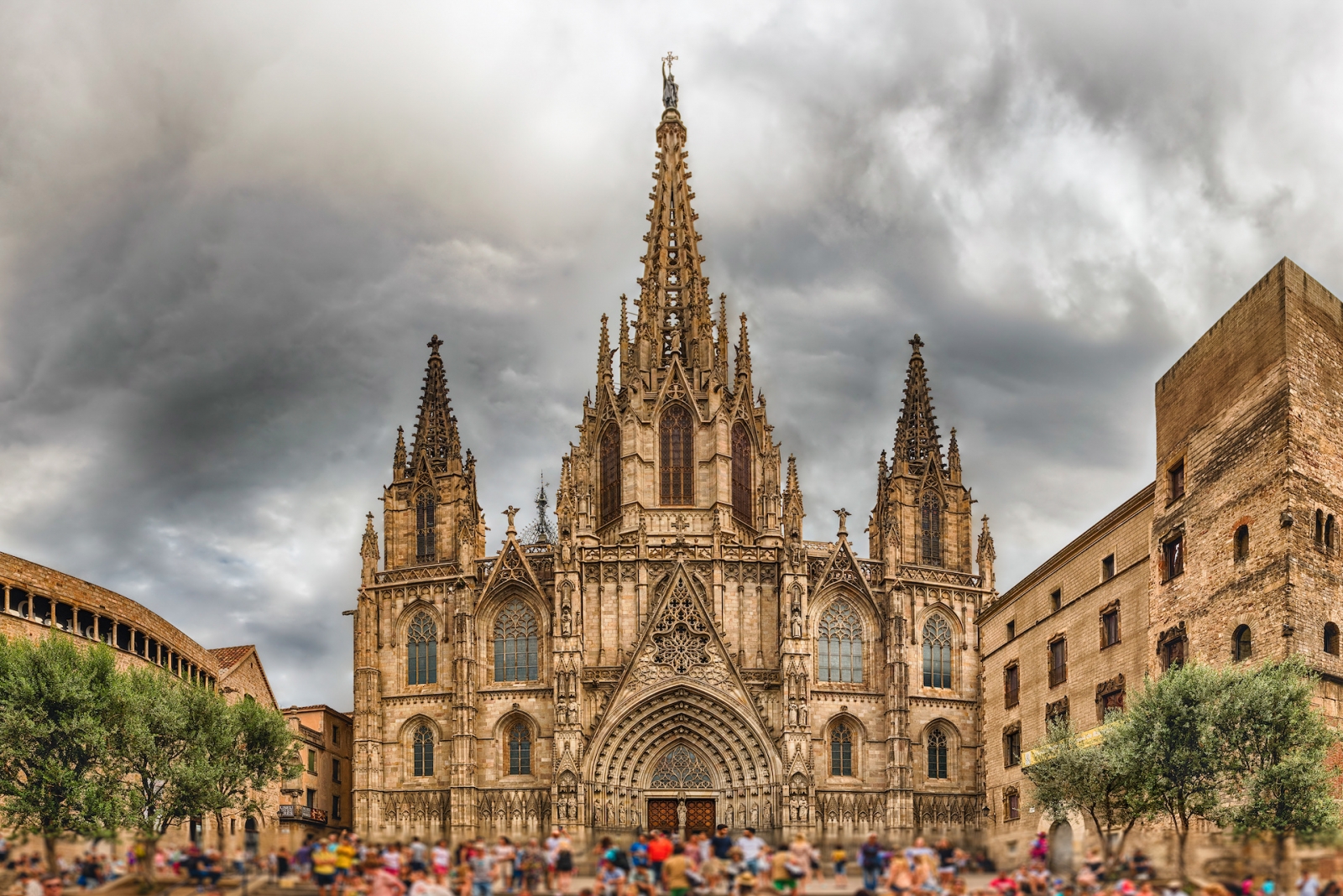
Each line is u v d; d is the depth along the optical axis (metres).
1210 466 80.94
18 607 94.19
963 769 127.06
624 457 133.38
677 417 135.50
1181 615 82.62
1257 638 74.06
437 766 124.75
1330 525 75.06
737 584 125.69
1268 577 73.44
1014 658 112.31
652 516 132.12
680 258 144.88
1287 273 75.75
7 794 81.88
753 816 118.19
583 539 128.62
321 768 135.75
